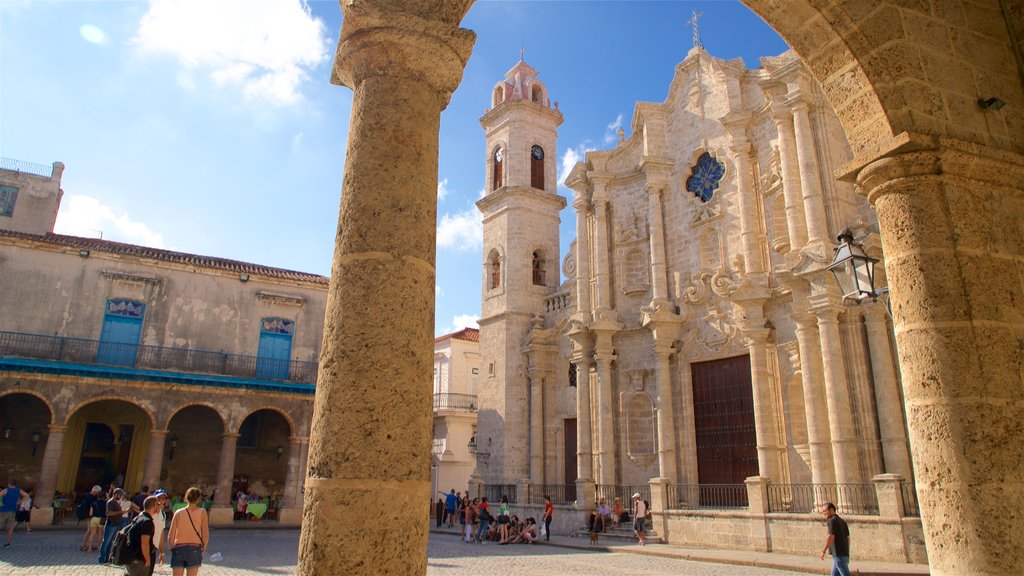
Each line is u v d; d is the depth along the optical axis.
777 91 26.05
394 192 4.91
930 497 5.58
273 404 34.22
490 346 38.16
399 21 5.19
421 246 4.91
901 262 6.05
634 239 33.00
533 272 39.06
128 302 34.09
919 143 6.04
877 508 20.62
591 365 32.75
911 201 6.07
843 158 25.03
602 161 34.88
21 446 31.98
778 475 24.59
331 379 4.51
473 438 40.47
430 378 4.75
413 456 4.45
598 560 21.31
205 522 10.70
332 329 4.66
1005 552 5.16
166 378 31.78
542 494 33.59
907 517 18.89
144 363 33.31
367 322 4.58
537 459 34.59
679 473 28.77
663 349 29.69
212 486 35.03
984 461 5.36
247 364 35.56
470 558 21.91
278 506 36.19
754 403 25.59
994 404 5.52
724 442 27.86
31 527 27.92
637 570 18.53
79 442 33.16
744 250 27.23
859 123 6.49
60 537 24.95
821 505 21.84
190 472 34.75
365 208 4.86
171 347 34.34
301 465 34.19
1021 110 6.82
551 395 35.53
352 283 4.70
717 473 27.80
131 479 33.50
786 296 25.58
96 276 33.72
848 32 6.38
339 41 5.48
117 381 31.20
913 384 5.84
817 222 23.66
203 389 32.75
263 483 36.41
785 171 25.41
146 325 34.12
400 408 4.47
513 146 39.84
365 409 4.41
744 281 26.45
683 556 21.83
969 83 6.60
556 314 36.81
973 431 5.44
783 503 23.92
